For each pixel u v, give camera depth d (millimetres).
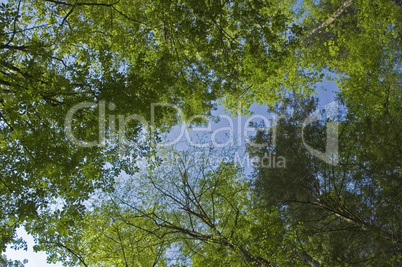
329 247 7902
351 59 9953
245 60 7652
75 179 5801
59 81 5312
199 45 7656
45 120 5320
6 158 5129
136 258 9047
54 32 7965
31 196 5453
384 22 10078
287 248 8578
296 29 7523
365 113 8820
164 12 8016
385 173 6668
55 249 8133
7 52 5945
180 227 9164
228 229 8570
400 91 10508
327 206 8602
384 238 6805
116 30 9023
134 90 6191
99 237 9062
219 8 7109
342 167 8336
